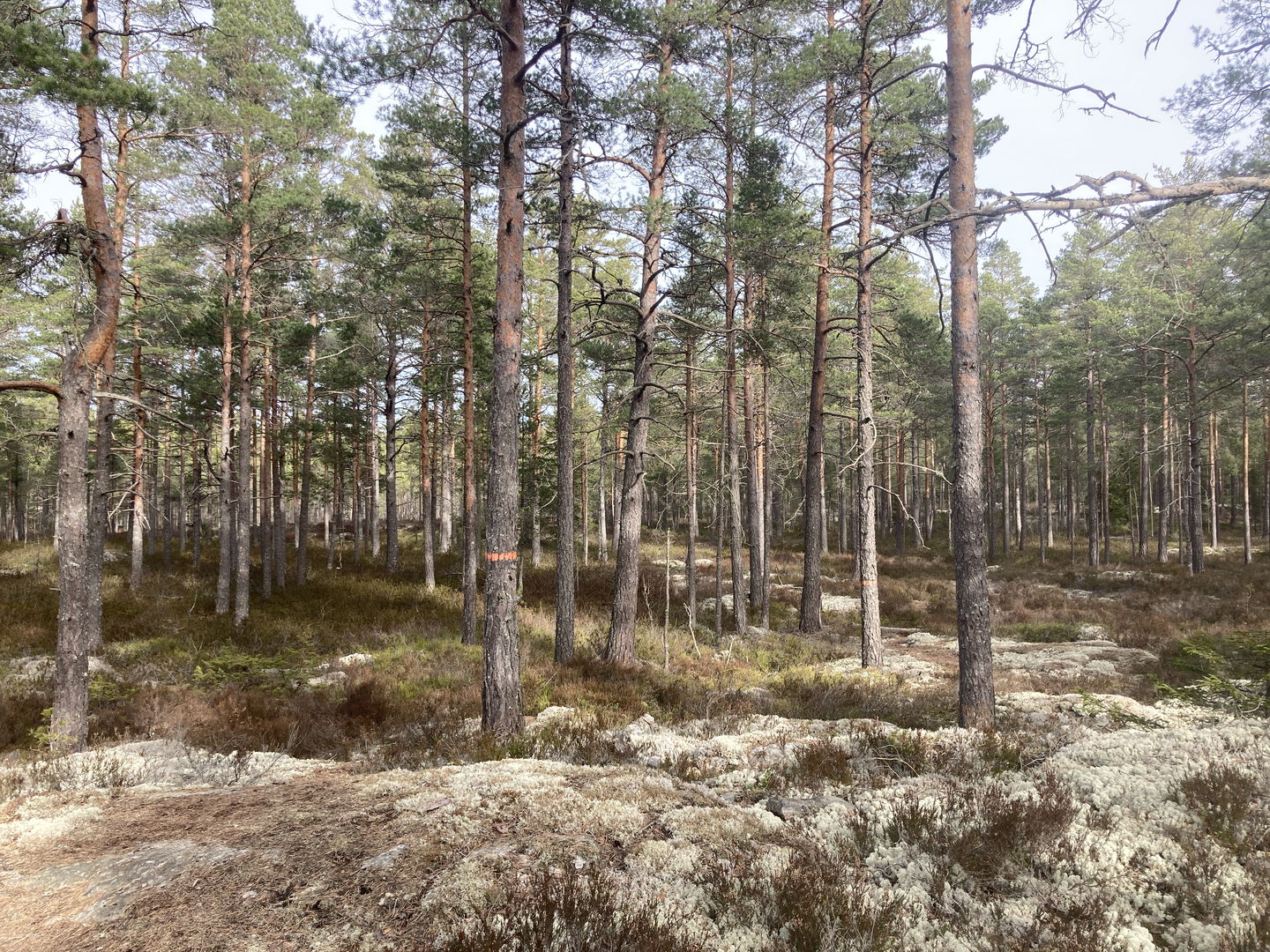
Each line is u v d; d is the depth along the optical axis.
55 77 7.61
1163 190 5.10
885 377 24.02
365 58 9.65
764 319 18.75
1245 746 4.45
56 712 7.55
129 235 18.58
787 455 26.22
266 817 4.72
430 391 22.69
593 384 27.89
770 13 12.74
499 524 7.95
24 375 23.69
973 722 7.00
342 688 10.73
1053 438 38.19
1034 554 36.75
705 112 12.59
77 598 7.77
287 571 26.42
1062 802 3.90
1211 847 3.36
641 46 11.89
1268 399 33.53
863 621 13.36
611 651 12.91
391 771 5.84
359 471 32.25
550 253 26.52
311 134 16.41
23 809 5.20
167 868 3.95
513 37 8.23
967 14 7.32
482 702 7.92
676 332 17.91
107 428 14.73
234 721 8.54
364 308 21.78
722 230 12.80
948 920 3.09
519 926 2.96
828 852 3.79
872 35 12.69
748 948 2.94
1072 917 3.00
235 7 13.41
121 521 44.38
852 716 8.88
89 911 3.57
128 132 12.33
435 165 15.55
